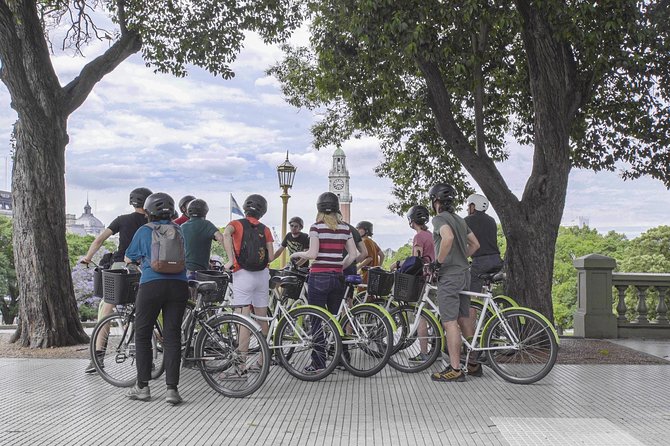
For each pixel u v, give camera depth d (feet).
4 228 186.09
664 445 17.21
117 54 41.06
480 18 34.96
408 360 28.02
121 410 21.20
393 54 36.42
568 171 36.70
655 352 35.60
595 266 42.34
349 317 26.76
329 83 40.70
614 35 34.58
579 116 43.62
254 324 23.32
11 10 35.45
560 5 33.53
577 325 43.24
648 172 45.29
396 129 49.90
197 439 17.90
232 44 46.21
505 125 48.52
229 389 23.36
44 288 37.42
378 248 35.63
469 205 31.17
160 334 24.77
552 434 18.29
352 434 18.37
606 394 23.81
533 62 36.78
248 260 25.26
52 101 38.17
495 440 17.72
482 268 30.55
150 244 22.35
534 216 36.04
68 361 31.68
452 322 26.16
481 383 25.75
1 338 40.86
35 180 37.78
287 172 56.85
